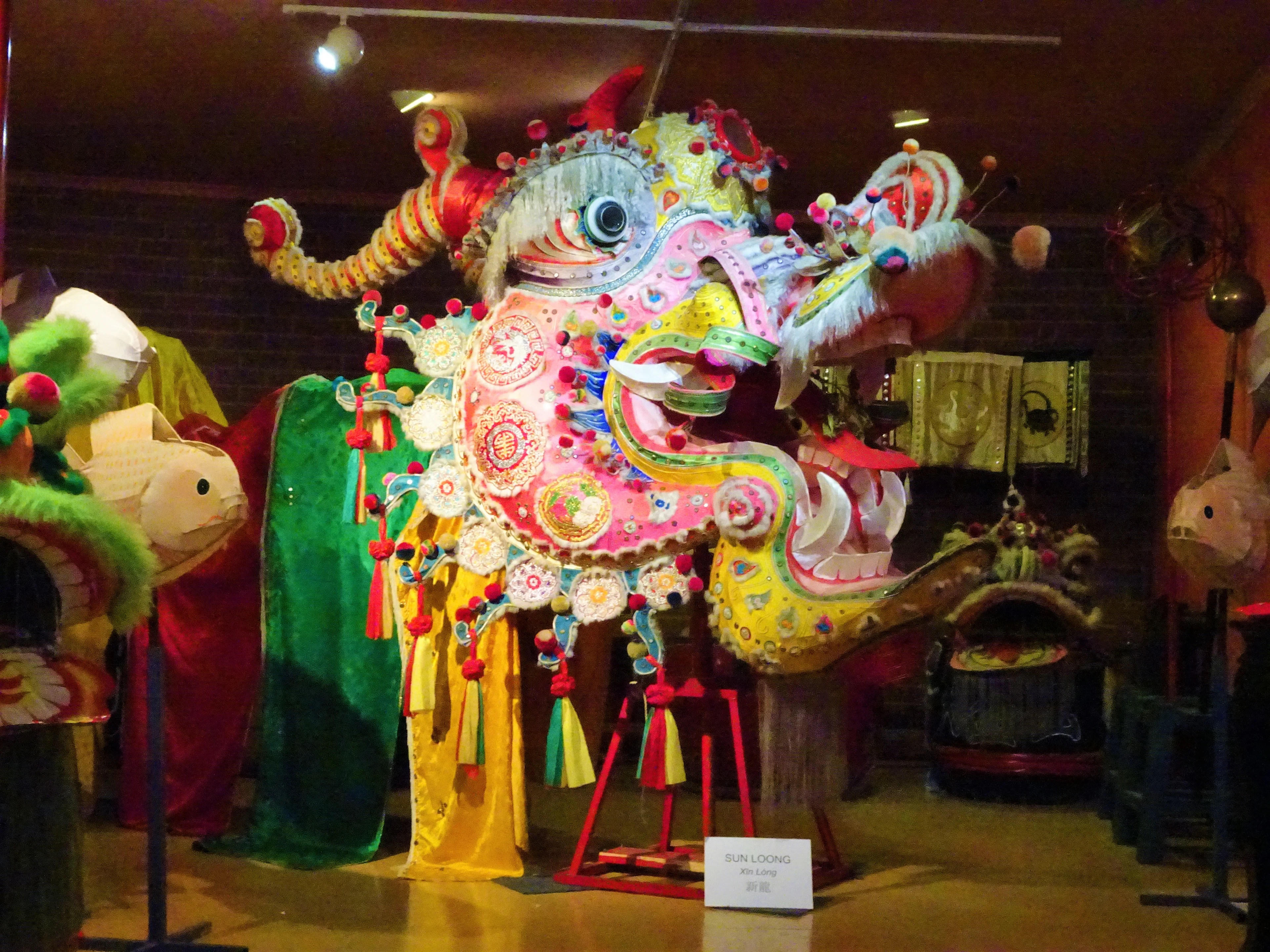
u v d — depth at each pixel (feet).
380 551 12.85
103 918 11.32
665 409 12.46
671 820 13.30
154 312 20.27
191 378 16.25
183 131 17.63
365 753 13.61
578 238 12.80
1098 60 14.46
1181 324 19.11
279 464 14.16
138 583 9.17
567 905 11.84
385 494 13.50
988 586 16.96
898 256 10.84
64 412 9.28
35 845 9.12
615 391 12.42
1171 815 15.03
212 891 12.23
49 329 9.39
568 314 12.75
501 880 12.59
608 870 12.94
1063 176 18.49
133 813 14.87
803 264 12.12
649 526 12.17
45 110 16.90
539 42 14.30
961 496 20.65
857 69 14.84
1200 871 13.62
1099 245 20.65
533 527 12.46
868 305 11.20
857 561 11.79
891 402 15.46
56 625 9.05
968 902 12.17
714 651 15.80
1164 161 17.75
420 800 13.02
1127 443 20.59
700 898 12.03
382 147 18.15
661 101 15.99
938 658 18.26
